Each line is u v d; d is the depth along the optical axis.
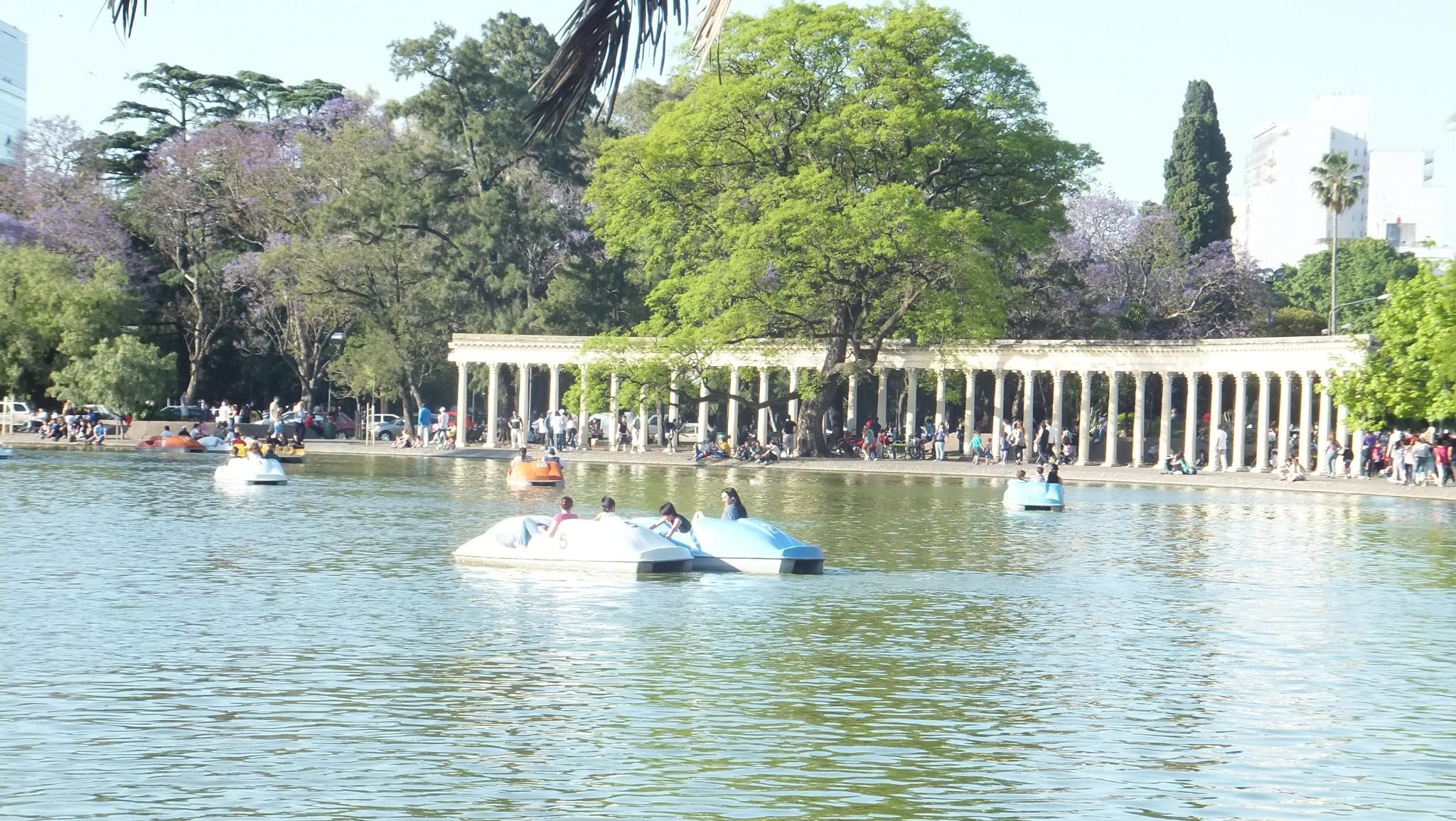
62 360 112.75
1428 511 66.81
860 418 136.38
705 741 21.39
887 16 98.25
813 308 97.00
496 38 133.62
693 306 95.12
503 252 124.81
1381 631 31.88
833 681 25.66
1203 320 125.56
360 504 59.03
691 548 39.84
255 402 135.00
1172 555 46.25
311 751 20.45
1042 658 28.27
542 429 109.62
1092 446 115.69
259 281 120.56
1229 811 18.55
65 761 19.80
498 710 23.02
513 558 39.19
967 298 94.44
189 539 45.03
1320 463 95.50
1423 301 82.69
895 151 97.00
